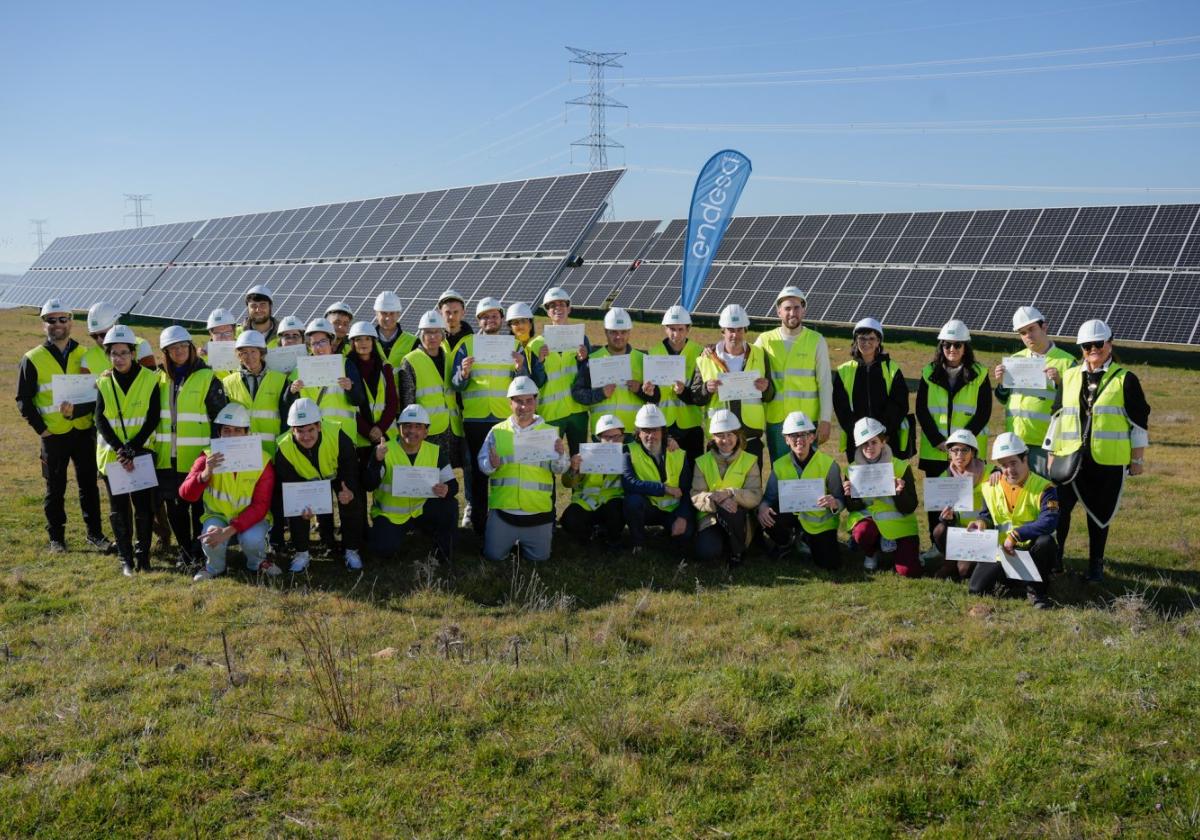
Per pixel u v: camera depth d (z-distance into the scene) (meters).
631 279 41.19
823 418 9.45
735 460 8.91
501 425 8.83
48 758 4.89
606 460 8.95
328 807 4.46
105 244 55.81
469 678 5.85
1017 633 6.90
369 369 9.15
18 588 7.72
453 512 8.82
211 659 6.31
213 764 4.81
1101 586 8.12
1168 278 26.47
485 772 4.74
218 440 7.98
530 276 22.75
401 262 27.91
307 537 8.70
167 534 9.21
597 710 5.27
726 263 38.44
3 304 60.53
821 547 8.75
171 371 8.54
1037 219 31.28
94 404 8.89
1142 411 8.00
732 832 4.29
